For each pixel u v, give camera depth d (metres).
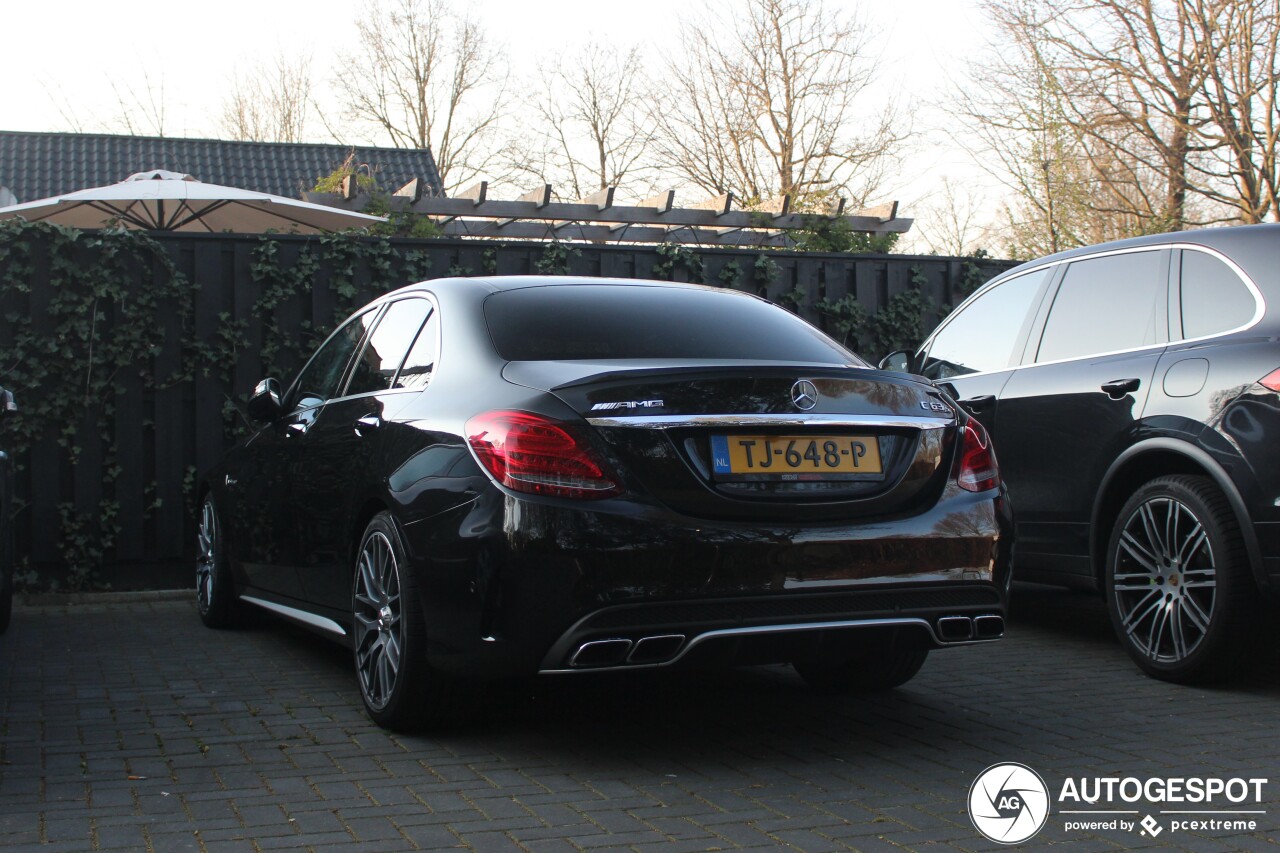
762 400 3.58
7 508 5.70
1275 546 4.32
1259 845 2.96
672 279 8.66
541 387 3.60
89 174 21.92
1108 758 3.75
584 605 3.35
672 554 3.39
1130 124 20.48
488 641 3.47
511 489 3.46
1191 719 4.26
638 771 3.62
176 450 7.62
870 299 9.25
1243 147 19.80
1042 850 2.93
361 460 4.30
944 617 3.70
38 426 7.29
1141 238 5.34
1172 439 4.74
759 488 3.52
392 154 24.67
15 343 7.23
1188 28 20.22
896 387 3.81
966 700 4.60
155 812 3.22
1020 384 5.68
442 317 4.33
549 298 4.33
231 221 11.49
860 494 3.64
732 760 3.75
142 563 7.57
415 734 4.06
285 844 2.96
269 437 5.57
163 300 7.58
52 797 3.35
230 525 5.98
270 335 7.78
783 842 2.98
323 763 3.71
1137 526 4.98
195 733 4.11
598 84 37.19
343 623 4.56
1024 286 6.01
